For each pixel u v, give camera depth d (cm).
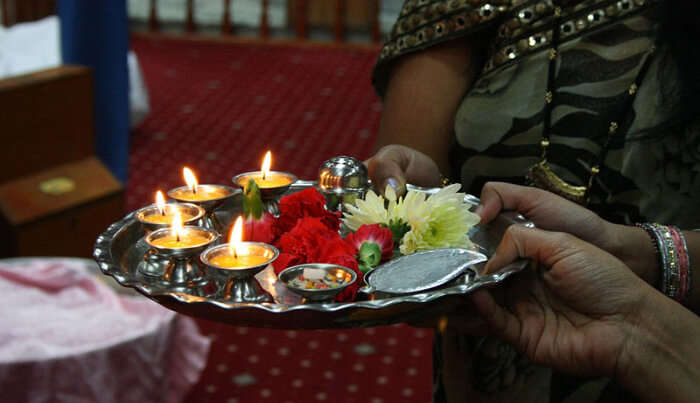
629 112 97
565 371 88
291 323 83
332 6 702
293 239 102
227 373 304
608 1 98
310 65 639
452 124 114
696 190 95
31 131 313
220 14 744
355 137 499
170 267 96
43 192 317
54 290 255
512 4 104
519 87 104
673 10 92
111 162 356
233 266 94
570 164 101
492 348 107
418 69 114
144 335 228
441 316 90
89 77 327
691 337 81
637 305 83
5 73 458
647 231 92
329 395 294
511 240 89
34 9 609
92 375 217
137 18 736
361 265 101
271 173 123
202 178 436
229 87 583
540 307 90
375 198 109
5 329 229
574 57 100
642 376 82
